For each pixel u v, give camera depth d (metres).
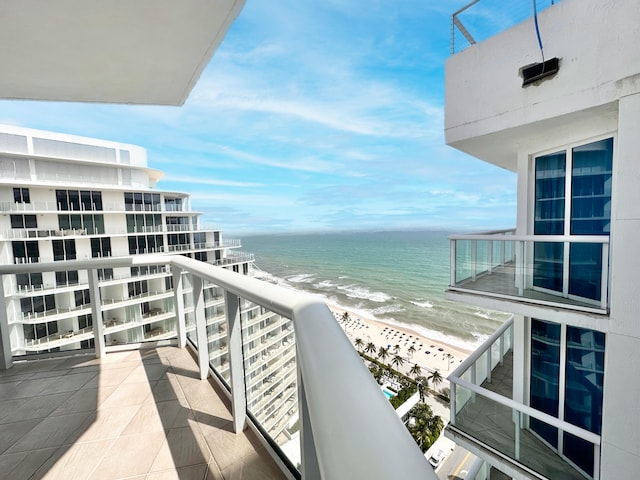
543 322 3.50
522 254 3.13
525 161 3.51
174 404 1.65
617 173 2.30
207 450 1.29
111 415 1.57
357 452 0.32
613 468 2.42
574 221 3.16
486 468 3.70
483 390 3.17
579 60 2.43
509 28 2.84
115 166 18.48
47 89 2.11
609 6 2.26
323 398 0.43
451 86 3.35
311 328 0.67
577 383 3.18
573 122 2.72
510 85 2.86
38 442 1.38
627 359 2.34
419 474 0.28
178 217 19.73
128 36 1.52
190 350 2.34
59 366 2.13
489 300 3.29
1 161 15.26
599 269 2.65
